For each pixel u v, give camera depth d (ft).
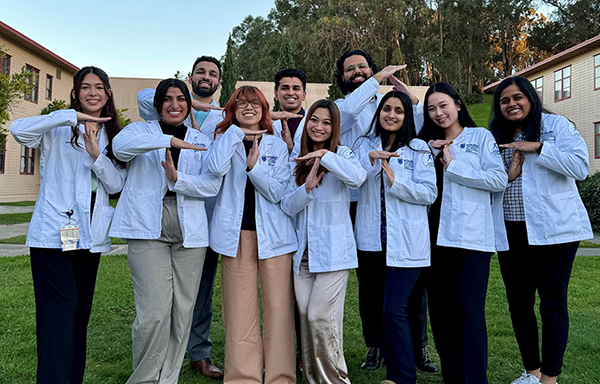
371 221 9.54
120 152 8.48
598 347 11.89
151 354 8.72
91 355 11.42
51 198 8.23
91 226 8.52
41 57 64.23
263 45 126.41
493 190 8.90
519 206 9.60
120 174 9.05
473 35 127.44
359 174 8.80
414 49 114.62
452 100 9.41
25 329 13.03
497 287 18.79
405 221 9.01
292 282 9.71
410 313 10.75
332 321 9.02
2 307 15.26
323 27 95.09
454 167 8.89
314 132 9.41
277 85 12.34
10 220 46.55
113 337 12.75
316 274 9.25
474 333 8.57
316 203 9.33
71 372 8.09
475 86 134.31
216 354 11.78
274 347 9.36
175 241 9.02
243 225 9.48
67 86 72.59
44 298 8.05
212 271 10.61
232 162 9.51
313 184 8.84
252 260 9.50
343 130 11.37
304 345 9.31
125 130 9.04
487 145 9.12
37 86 63.67
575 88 58.75
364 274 10.76
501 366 10.91
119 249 28.73
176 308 9.08
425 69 121.60
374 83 10.62
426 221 9.19
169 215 8.93
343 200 9.41
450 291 9.41
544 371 9.16
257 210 9.36
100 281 19.26
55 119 8.00
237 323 9.36
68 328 8.09
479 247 8.75
